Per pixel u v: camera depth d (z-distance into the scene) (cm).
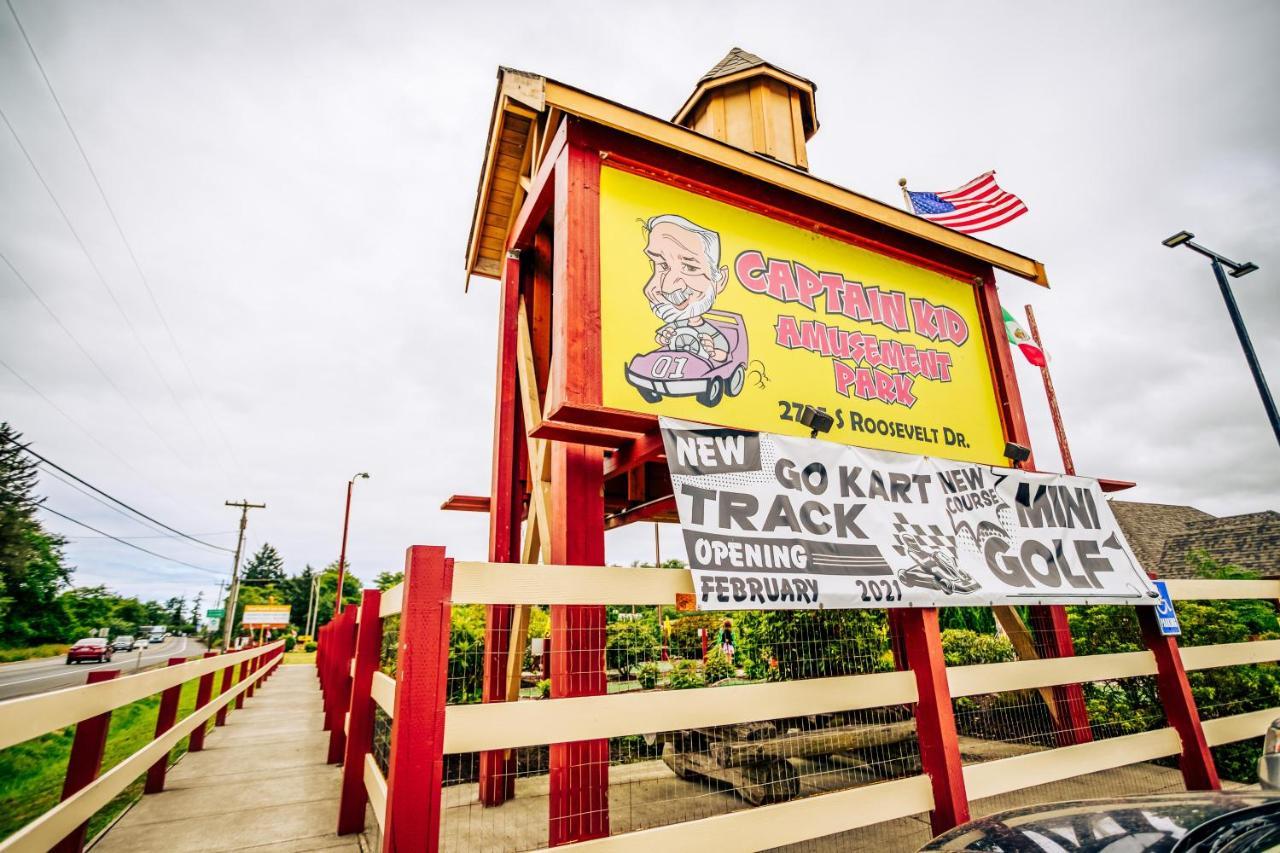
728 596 361
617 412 411
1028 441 679
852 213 621
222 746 816
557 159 527
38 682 2305
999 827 249
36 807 556
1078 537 550
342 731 700
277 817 489
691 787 586
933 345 671
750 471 411
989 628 1062
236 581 4131
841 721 656
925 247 695
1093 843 214
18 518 4944
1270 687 645
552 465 494
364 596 489
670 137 518
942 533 474
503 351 674
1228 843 192
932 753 406
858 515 441
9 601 4984
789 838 344
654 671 780
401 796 259
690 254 535
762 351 549
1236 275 1209
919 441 623
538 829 458
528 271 713
